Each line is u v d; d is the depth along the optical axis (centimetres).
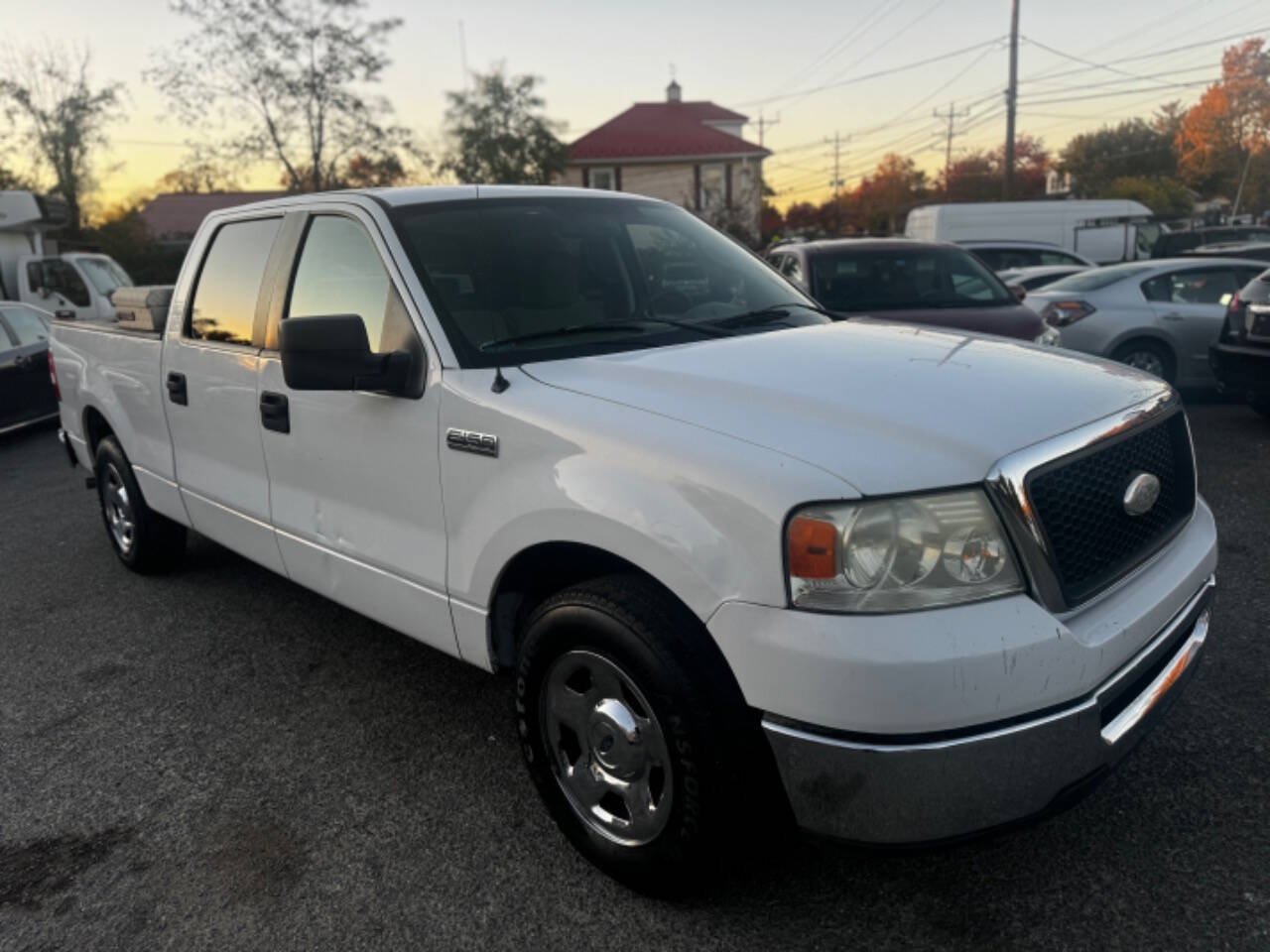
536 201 358
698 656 226
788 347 290
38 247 1730
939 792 204
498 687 386
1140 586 238
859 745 203
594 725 254
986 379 255
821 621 203
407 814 301
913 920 245
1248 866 256
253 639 443
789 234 5606
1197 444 735
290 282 356
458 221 330
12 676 416
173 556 524
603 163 3900
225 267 400
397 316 303
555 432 251
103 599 503
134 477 493
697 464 222
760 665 210
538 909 256
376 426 307
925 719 198
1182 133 5597
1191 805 282
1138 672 229
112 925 259
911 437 218
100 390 502
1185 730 321
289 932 253
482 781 318
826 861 269
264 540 383
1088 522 226
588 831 262
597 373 271
